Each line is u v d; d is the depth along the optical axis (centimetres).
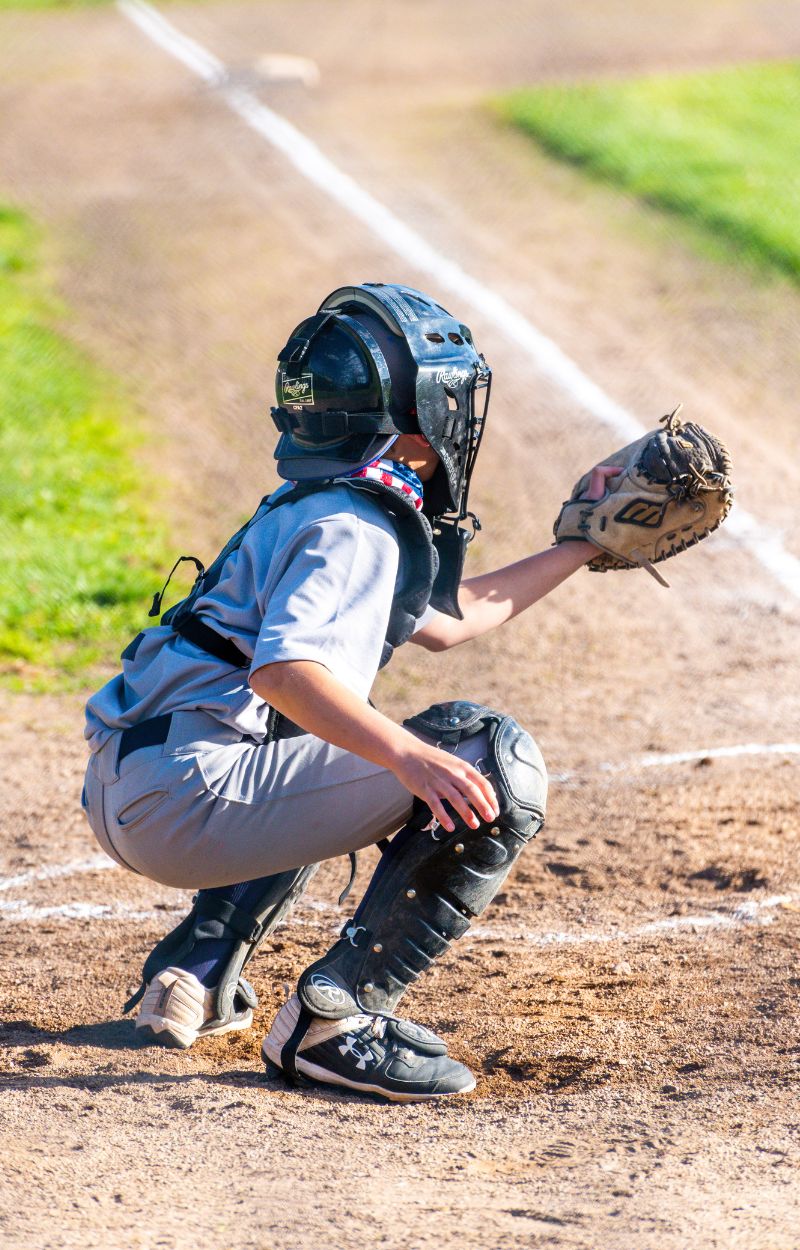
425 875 976
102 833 1009
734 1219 771
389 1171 851
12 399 3184
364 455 953
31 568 2514
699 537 1127
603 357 3484
